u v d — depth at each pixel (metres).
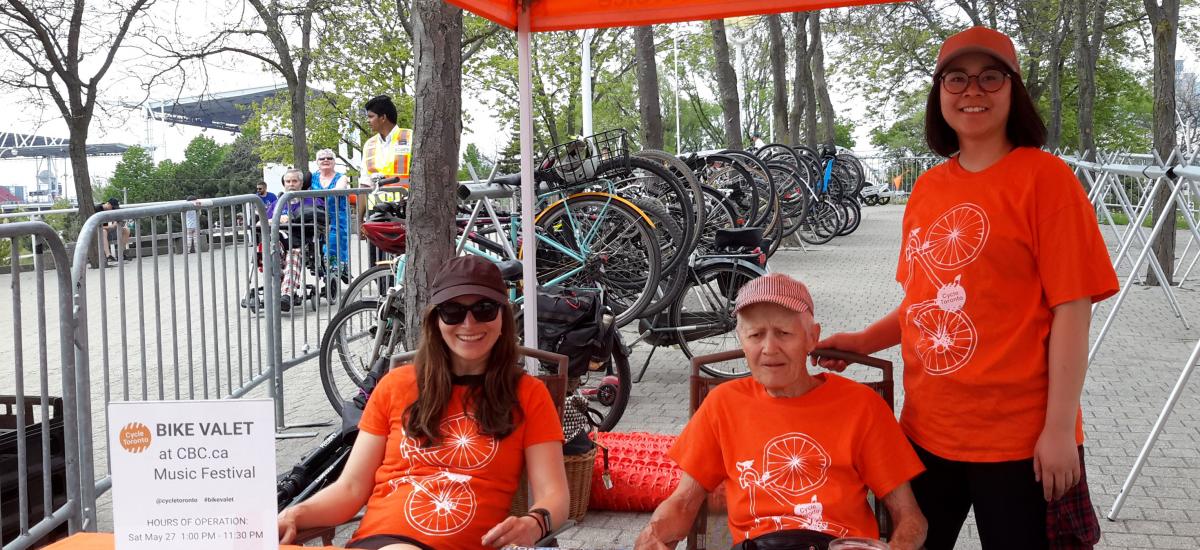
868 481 2.64
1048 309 2.44
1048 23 23.38
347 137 27.25
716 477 2.79
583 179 7.57
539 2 4.19
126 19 18.77
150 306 11.62
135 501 1.91
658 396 6.92
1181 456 5.36
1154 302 10.93
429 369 2.79
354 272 12.34
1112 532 4.31
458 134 4.89
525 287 4.49
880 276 13.68
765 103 39.12
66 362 3.98
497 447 2.80
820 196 18.05
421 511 2.75
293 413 6.75
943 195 2.55
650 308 7.22
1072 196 2.38
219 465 1.89
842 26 29.47
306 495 3.93
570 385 5.48
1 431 4.19
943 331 2.53
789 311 2.59
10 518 3.83
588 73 14.70
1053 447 2.40
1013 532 2.53
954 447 2.56
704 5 4.00
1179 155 6.86
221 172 34.12
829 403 2.66
